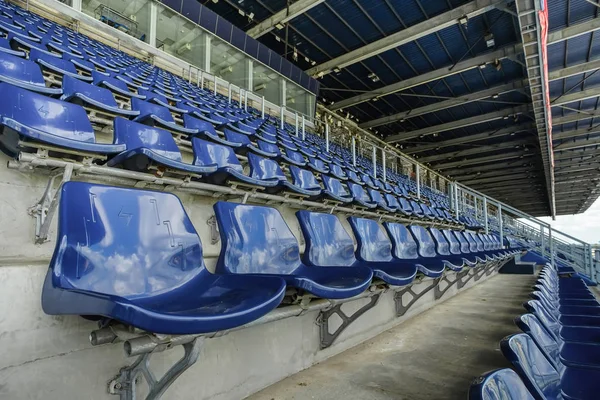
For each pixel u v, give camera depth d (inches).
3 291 35.4
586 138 654.5
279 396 57.8
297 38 421.4
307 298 54.3
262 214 64.9
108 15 294.2
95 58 191.9
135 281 40.8
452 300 150.1
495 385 28.3
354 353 80.0
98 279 37.6
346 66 466.6
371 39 416.2
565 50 405.4
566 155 733.3
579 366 57.5
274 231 65.2
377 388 61.1
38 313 37.4
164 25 322.0
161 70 290.5
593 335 74.5
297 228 101.0
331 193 109.6
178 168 66.4
